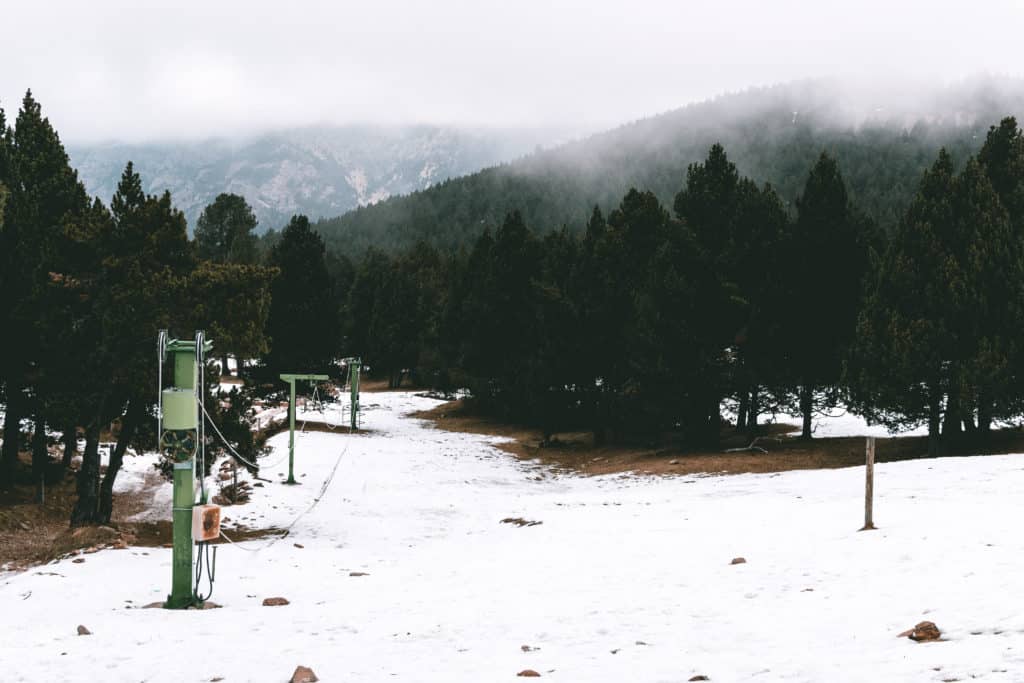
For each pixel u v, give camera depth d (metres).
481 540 19.69
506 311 55.66
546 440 46.81
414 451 43.06
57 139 29.73
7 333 27.53
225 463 34.66
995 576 8.34
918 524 12.86
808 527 14.52
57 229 25.12
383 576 14.84
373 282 93.38
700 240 38.94
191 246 23.61
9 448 29.77
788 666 6.08
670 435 44.56
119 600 12.80
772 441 38.09
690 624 8.38
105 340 21.22
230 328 22.75
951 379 29.31
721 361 36.69
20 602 12.77
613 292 44.56
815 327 36.03
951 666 5.41
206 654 8.13
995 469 21.28
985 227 29.47
